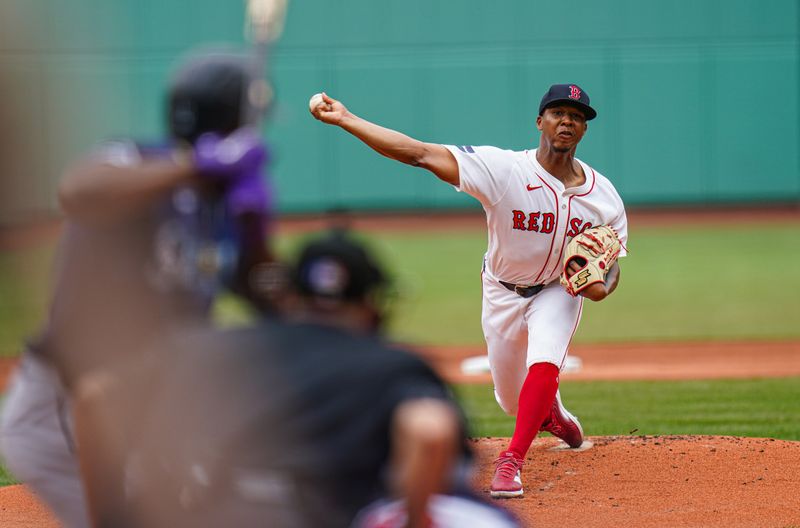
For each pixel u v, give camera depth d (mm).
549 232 20422
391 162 101438
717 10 100750
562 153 20328
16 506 19484
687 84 101438
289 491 8906
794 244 79750
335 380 8930
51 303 10969
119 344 10719
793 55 100938
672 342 44219
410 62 102125
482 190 20234
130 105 93062
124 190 9836
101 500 10211
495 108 102188
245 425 8961
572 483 20656
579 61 101375
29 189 55375
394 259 74312
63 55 74750
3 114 55719
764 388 33281
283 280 10336
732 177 101938
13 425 11336
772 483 20328
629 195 102438
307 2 101375
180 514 9367
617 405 30562
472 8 101438
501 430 26578
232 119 10547
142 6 94188
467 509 9852
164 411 9359
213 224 10516
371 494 8977
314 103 19750
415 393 8789
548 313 20547
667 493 19750
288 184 101250
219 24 98062
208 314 11047
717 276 65062
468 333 46562
